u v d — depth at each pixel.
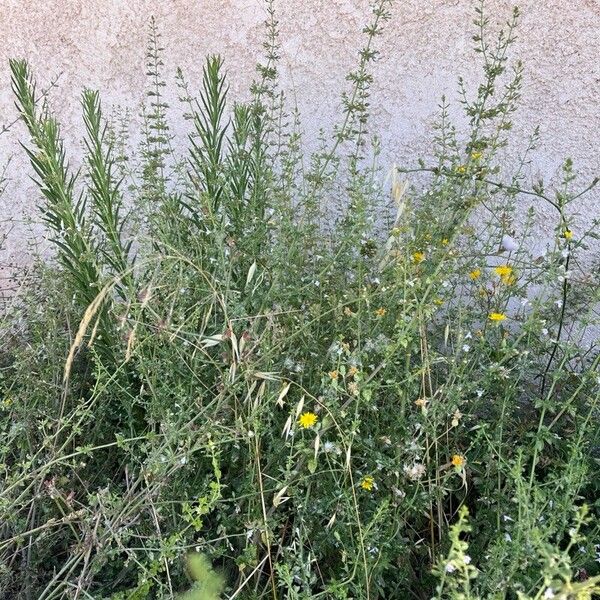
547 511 1.71
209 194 2.30
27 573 1.82
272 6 2.91
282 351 1.98
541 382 2.50
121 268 2.26
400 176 2.95
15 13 3.05
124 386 2.13
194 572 1.53
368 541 1.65
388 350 1.74
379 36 2.87
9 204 3.25
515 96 2.55
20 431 2.02
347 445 1.66
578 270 2.85
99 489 1.81
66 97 3.12
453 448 2.02
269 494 1.81
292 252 2.19
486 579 1.53
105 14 3.01
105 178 2.23
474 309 2.53
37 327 2.29
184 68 3.04
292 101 3.00
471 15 2.78
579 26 2.70
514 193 2.55
